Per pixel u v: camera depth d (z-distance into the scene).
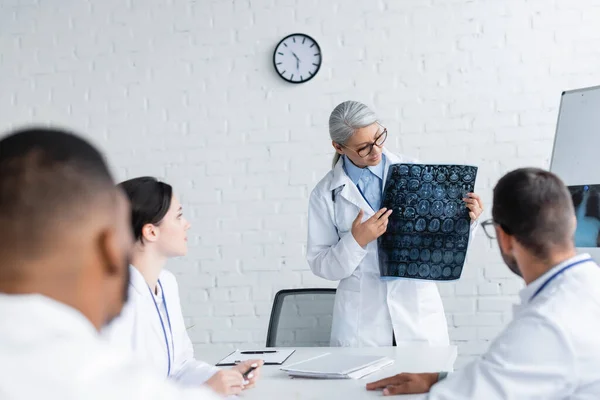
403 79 3.33
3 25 3.72
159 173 3.57
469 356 3.23
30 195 0.50
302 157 3.44
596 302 1.24
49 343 0.47
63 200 0.50
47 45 3.68
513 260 1.37
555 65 3.20
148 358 1.69
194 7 3.55
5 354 0.46
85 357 0.48
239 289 3.49
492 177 3.25
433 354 2.10
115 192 0.54
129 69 3.61
